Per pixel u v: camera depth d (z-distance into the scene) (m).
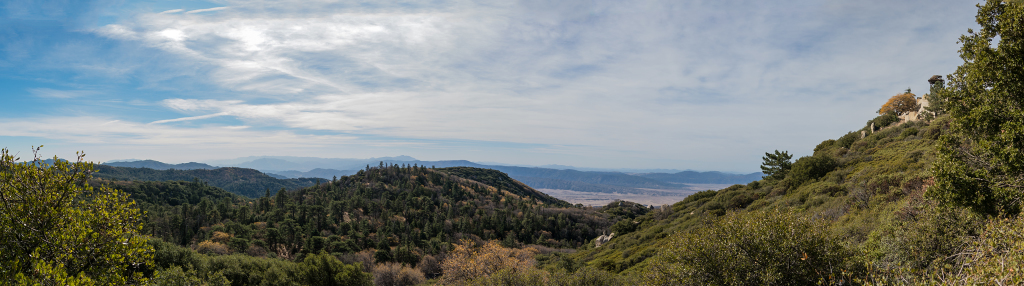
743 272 10.56
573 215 136.25
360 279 39.03
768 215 11.13
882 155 42.47
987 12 12.09
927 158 30.81
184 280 25.06
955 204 11.41
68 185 8.55
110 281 8.21
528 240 118.19
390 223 118.00
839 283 8.59
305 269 38.81
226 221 114.19
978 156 12.42
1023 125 10.41
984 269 5.54
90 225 8.56
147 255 9.20
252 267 40.56
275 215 119.81
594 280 21.00
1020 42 10.95
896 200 21.11
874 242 12.97
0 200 7.82
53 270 6.60
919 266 9.82
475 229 124.62
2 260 7.20
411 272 62.81
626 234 64.00
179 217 93.25
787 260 10.02
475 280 26.31
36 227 7.91
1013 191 10.52
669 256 12.30
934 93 52.91
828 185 36.56
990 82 11.93
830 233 10.68
